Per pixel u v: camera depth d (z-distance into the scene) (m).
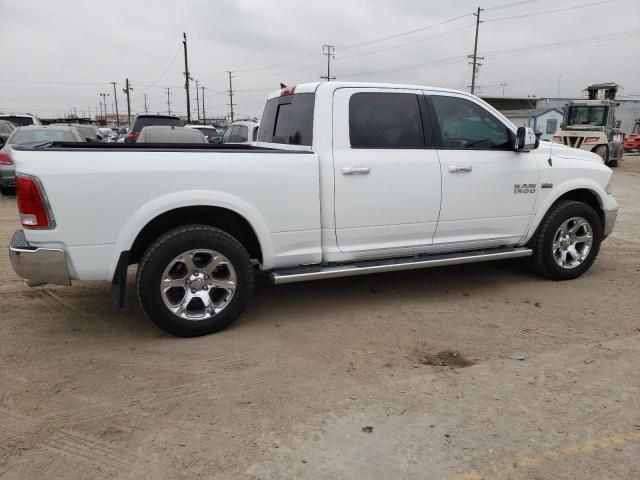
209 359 3.89
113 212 3.87
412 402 3.31
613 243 7.80
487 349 4.08
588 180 5.77
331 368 3.77
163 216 4.18
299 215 4.43
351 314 4.82
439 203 4.95
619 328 4.50
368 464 2.73
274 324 4.57
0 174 11.13
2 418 3.12
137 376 3.63
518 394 3.40
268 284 5.66
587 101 22.97
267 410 3.22
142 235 4.25
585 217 5.75
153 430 3.01
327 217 4.55
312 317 4.74
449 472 2.67
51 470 2.67
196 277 4.19
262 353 4.00
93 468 2.69
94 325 4.52
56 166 3.73
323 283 5.70
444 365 3.82
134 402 3.30
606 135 22.41
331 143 4.53
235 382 3.56
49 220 3.76
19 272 3.89
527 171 5.36
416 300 5.19
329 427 3.04
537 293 5.41
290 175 4.33
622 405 3.28
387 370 3.74
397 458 2.78
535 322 4.63
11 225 8.52
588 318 4.73
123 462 2.73
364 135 4.65
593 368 3.76
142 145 4.57
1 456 2.77
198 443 2.89
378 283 5.71
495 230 5.34
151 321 4.46
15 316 4.68
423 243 5.02
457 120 5.10
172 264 4.07
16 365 3.78
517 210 5.39
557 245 5.72
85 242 3.85
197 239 4.10
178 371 3.71
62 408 3.23
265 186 4.25
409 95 4.86
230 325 4.53
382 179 4.67
